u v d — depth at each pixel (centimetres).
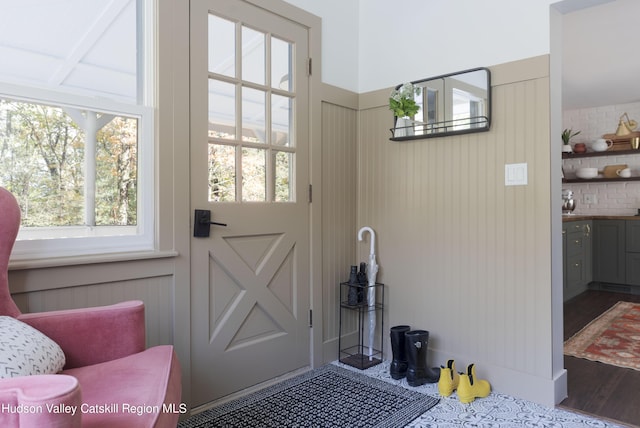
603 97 517
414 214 281
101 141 188
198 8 216
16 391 85
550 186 225
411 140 280
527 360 233
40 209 171
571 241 479
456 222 261
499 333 244
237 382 234
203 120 219
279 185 260
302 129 270
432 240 272
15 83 169
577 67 409
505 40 239
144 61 204
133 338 153
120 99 198
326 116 286
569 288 476
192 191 215
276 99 257
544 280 227
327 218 287
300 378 259
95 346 148
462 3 256
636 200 543
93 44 191
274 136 256
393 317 293
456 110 255
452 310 263
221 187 229
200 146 218
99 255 182
